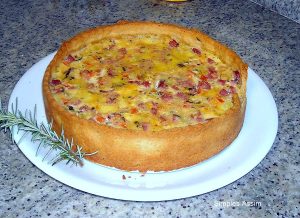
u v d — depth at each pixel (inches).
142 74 21.2
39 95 21.6
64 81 20.7
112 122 18.5
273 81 24.8
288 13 30.9
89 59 22.2
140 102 19.6
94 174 17.6
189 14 31.3
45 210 16.9
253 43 28.2
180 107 19.5
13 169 18.7
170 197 16.8
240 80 21.0
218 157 18.6
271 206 17.4
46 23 29.7
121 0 32.7
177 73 21.5
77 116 17.9
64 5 31.8
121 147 17.3
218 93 20.4
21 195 17.5
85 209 17.0
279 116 22.2
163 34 23.9
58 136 19.0
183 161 17.8
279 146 20.3
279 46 27.9
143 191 16.8
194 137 17.4
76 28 29.2
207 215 16.9
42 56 26.3
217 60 22.6
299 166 19.3
